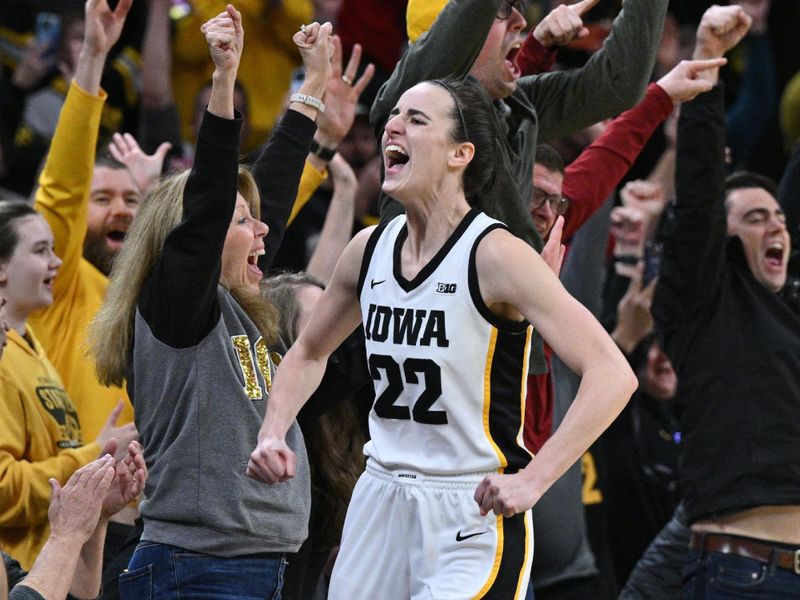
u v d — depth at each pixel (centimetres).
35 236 1276
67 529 972
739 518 1323
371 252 946
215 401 995
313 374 981
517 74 1148
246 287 1079
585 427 849
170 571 990
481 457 906
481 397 906
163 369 1005
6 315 1262
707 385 1338
